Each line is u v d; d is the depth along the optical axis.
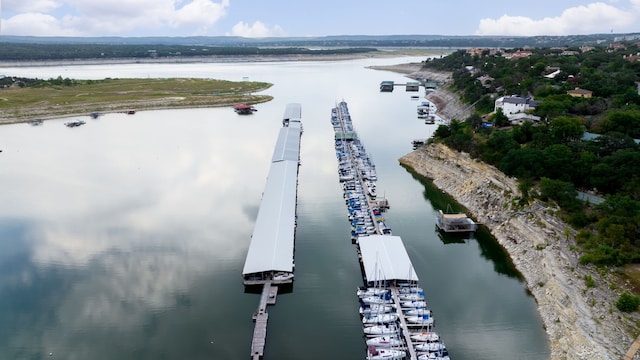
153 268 103.12
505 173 127.56
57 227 124.62
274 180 149.75
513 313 86.06
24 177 165.88
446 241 115.56
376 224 120.44
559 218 103.50
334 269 101.81
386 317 83.12
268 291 91.81
